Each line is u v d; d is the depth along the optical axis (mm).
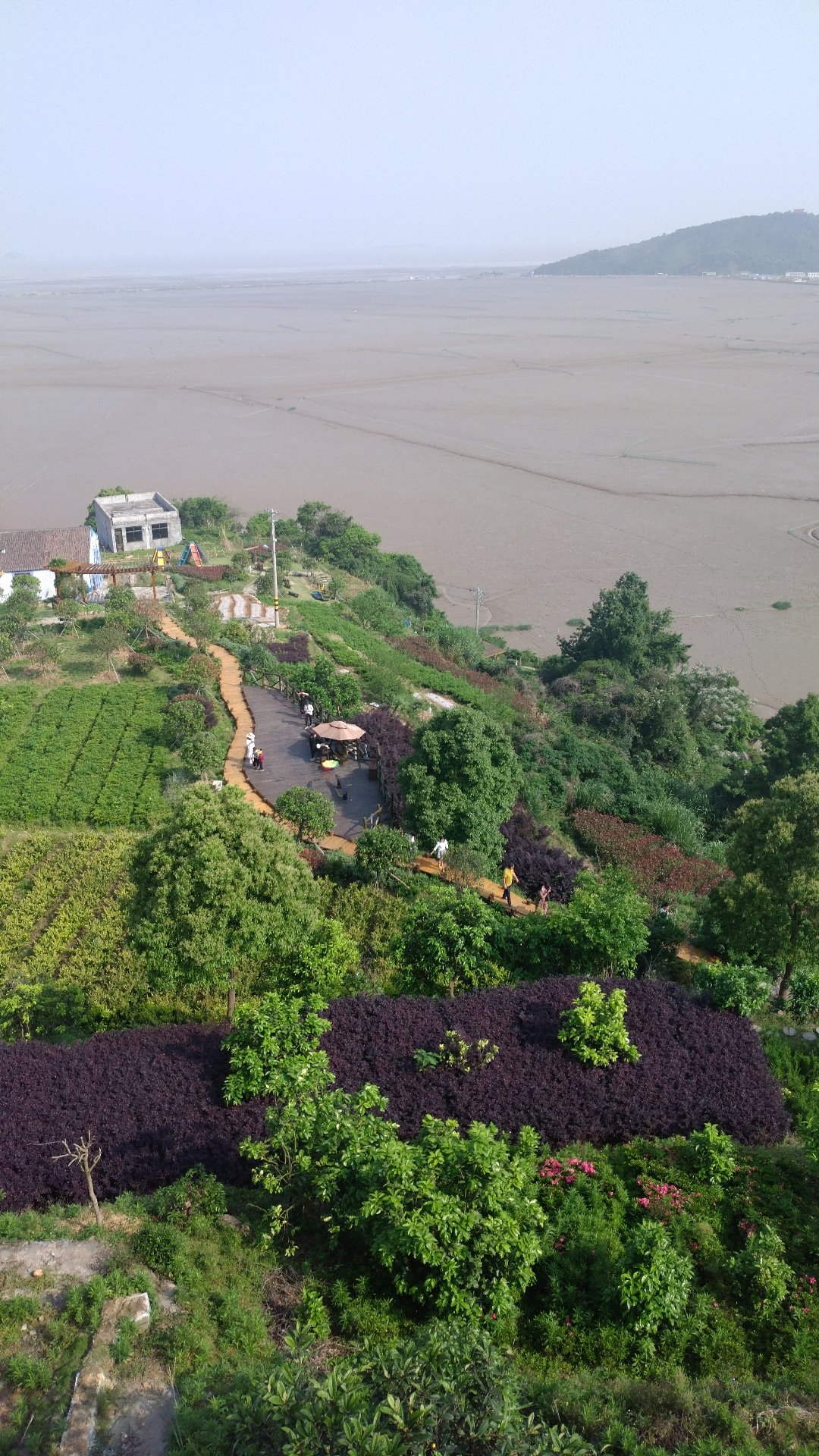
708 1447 15875
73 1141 23203
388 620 86500
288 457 176625
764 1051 27859
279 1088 22844
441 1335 16156
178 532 100125
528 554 123500
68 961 33719
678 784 60344
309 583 94625
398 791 43438
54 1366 16500
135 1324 17250
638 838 47594
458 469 169000
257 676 59875
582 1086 25391
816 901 29766
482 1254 18500
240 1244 20203
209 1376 16578
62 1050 26422
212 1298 18562
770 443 189250
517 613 103750
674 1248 19844
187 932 26297
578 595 109000
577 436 197750
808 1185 22766
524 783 50312
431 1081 25250
